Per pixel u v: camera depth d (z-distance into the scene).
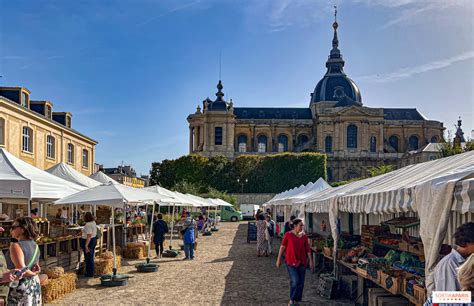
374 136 88.75
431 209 6.38
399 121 94.50
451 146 34.44
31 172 12.75
